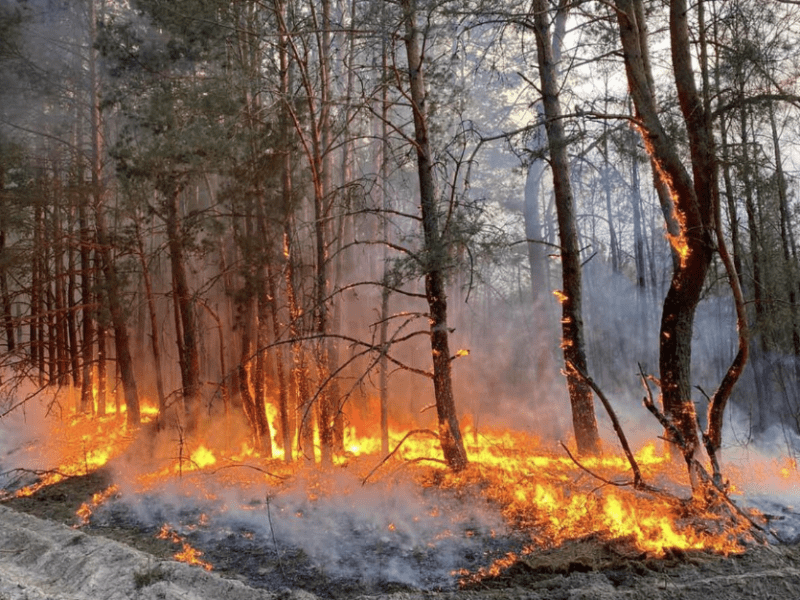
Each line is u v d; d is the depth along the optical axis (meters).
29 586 8.47
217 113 14.37
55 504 13.10
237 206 15.32
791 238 17.42
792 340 16.72
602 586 7.41
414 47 12.98
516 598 7.40
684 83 10.56
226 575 8.96
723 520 8.80
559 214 13.91
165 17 14.63
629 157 13.59
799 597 7.03
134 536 10.92
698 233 10.71
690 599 7.04
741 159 11.11
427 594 7.83
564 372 10.05
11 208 18.48
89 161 19.02
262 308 15.52
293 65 16.30
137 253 17.31
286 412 14.59
